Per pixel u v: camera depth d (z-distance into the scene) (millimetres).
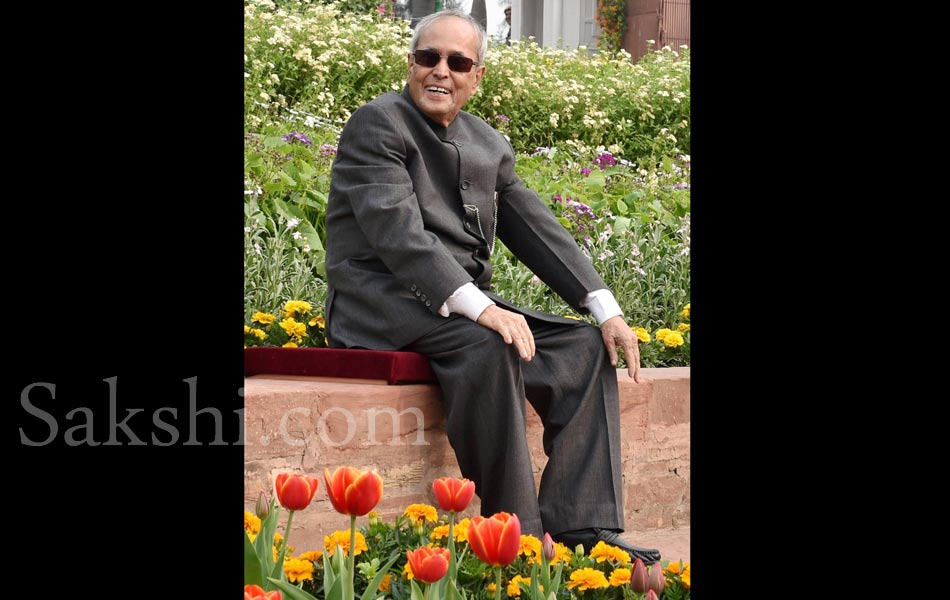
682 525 3584
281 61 6980
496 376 2646
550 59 8773
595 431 2861
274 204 4141
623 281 4629
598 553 2109
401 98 2939
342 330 2885
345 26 8164
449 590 1399
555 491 2791
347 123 2914
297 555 2547
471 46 2926
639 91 8352
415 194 2828
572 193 5406
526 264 3184
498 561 1319
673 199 5855
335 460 2615
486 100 7758
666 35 11555
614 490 2799
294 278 3859
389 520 2727
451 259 2719
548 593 1668
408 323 2736
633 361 2941
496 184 3119
